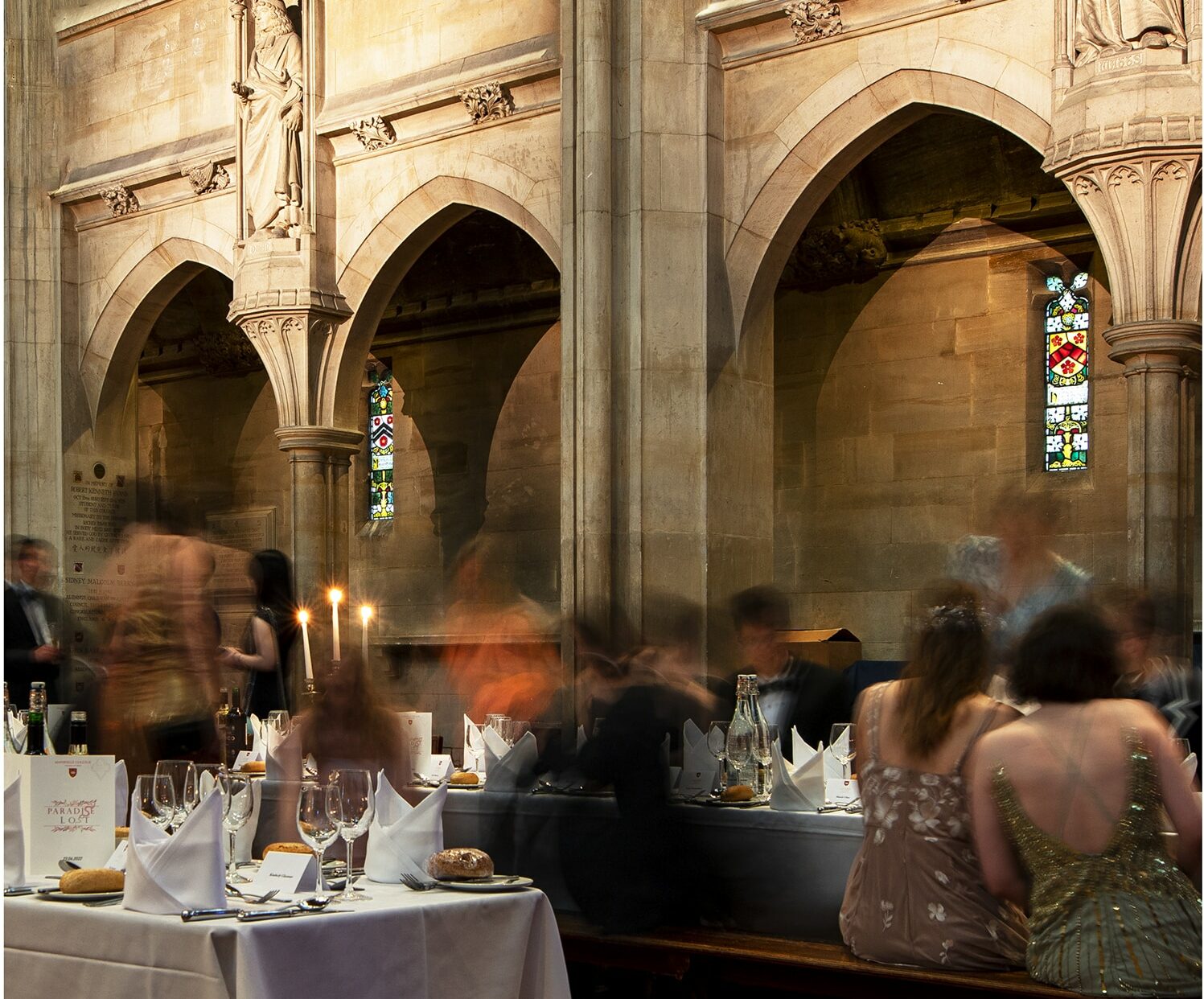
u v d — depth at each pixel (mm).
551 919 4871
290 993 4141
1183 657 10250
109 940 4324
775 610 8141
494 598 18516
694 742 6895
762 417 12664
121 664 8469
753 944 5812
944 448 15320
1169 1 10219
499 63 14258
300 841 6281
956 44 11500
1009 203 14867
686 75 12500
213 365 21625
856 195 15484
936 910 5066
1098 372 14484
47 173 18703
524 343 18562
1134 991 4438
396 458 19703
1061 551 14445
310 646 15391
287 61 15836
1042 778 4625
